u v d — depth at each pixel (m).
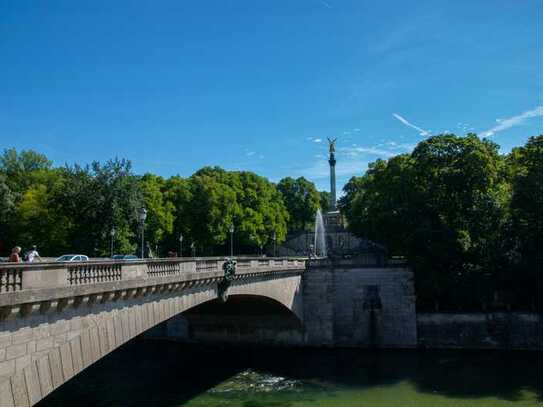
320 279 61.09
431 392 41.03
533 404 37.59
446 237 58.28
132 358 54.28
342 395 40.66
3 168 94.25
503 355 54.03
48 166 100.19
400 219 61.25
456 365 49.94
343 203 115.38
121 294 22.08
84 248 61.41
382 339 59.50
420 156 62.91
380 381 44.62
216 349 59.31
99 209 61.03
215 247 104.56
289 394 40.91
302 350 58.88
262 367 50.34
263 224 111.06
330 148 120.56
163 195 91.38
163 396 40.06
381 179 70.19
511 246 59.84
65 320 18.66
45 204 68.19
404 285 59.94
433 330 58.78
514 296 59.47
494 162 61.41
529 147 60.41
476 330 57.69
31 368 16.81
